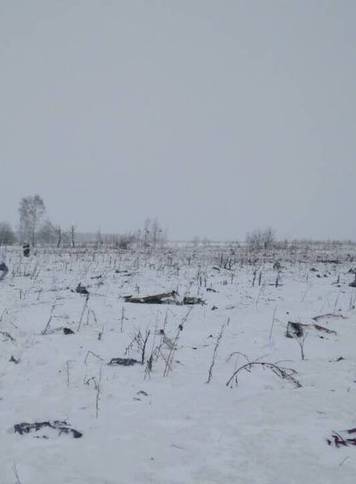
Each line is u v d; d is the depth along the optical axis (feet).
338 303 39.81
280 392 17.76
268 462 12.25
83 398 17.03
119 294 42.52
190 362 22.33
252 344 25.82
